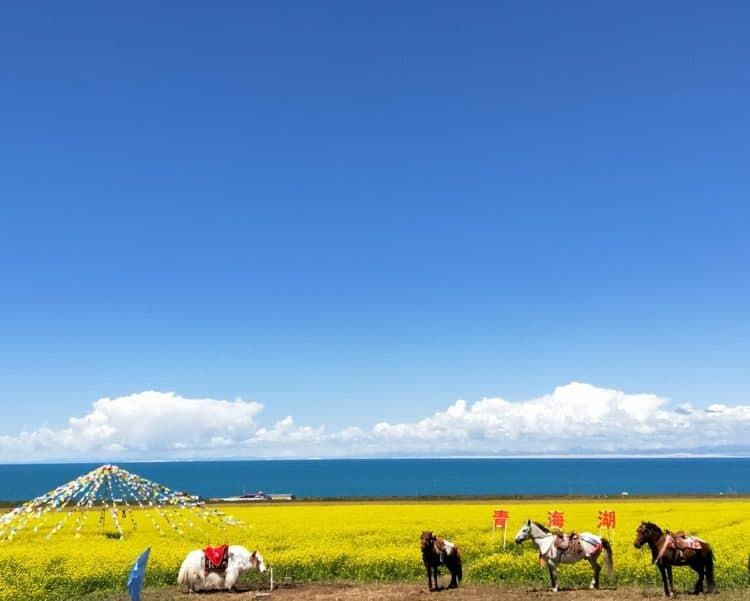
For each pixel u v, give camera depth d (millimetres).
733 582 23188
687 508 51625
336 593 23188
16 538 34531
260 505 64125
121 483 35625
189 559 24172
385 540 33906
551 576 22484
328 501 73562
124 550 29641
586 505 56469
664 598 20344
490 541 33656
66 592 23609
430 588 23047
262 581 26328
